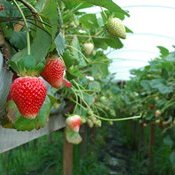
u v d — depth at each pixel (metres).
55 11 0.29
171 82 1.32
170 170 1.97
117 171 2.33
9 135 0.49
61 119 0.87
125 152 2.98
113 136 3.63
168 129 1.44
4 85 0.28
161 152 2.14
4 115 0.31
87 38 0.59
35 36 0.30
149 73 1.66
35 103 0.28
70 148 1.17
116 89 2.34
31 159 1.92
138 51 2.76
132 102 2.01
